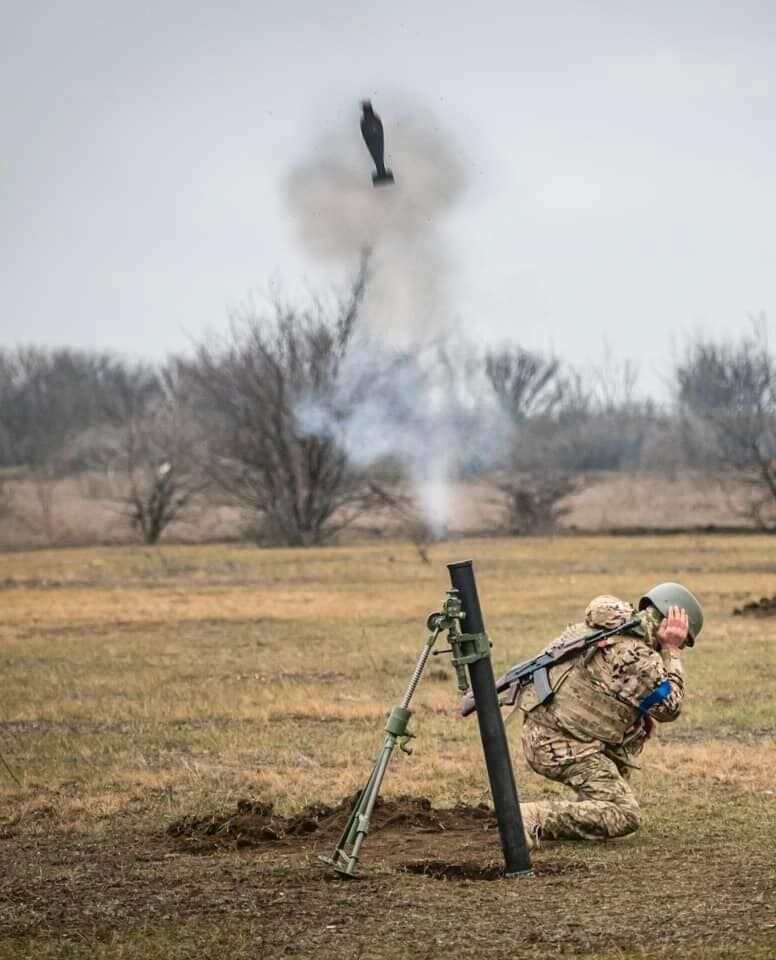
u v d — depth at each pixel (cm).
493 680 1280
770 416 8931
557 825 1357
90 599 4616
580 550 6575
